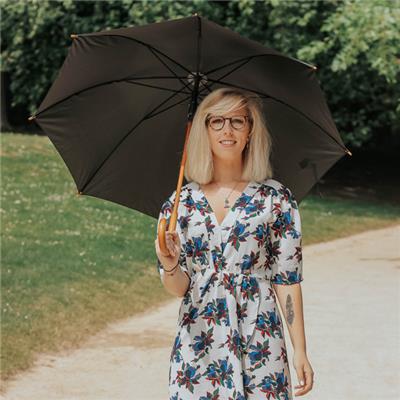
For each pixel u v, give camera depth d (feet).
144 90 14.44
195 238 13.03
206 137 13.30
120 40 13.39
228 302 12.80
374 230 58.08
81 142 14.43
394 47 60.95
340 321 30.91
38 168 61.98
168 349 27.50
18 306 30.35
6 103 83.82
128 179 14.98
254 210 13.06
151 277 38.37
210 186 13.34
